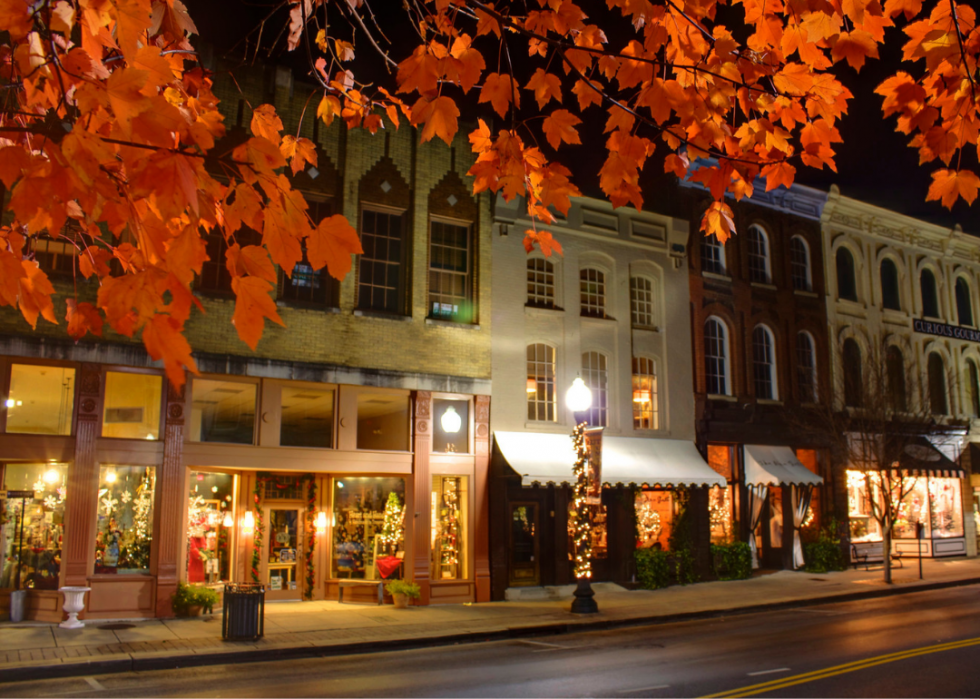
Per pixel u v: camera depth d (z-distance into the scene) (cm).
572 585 1988
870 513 2567
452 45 379
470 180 1995
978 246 3203
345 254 248
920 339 2920
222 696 954
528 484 1800
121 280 227
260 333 236
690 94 370
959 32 308
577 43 403
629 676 1064
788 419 2470
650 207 2422
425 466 1819
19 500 1455
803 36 335
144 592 1477
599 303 2200
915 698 927
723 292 2428
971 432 3017
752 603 1794
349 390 1762
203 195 239
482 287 1967
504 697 945
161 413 1544
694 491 2228
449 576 1833
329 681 1046
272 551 1736
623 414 2158
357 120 509
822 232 2723
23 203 231
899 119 345
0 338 1402
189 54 322
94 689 998
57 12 225
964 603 1833
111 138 225
